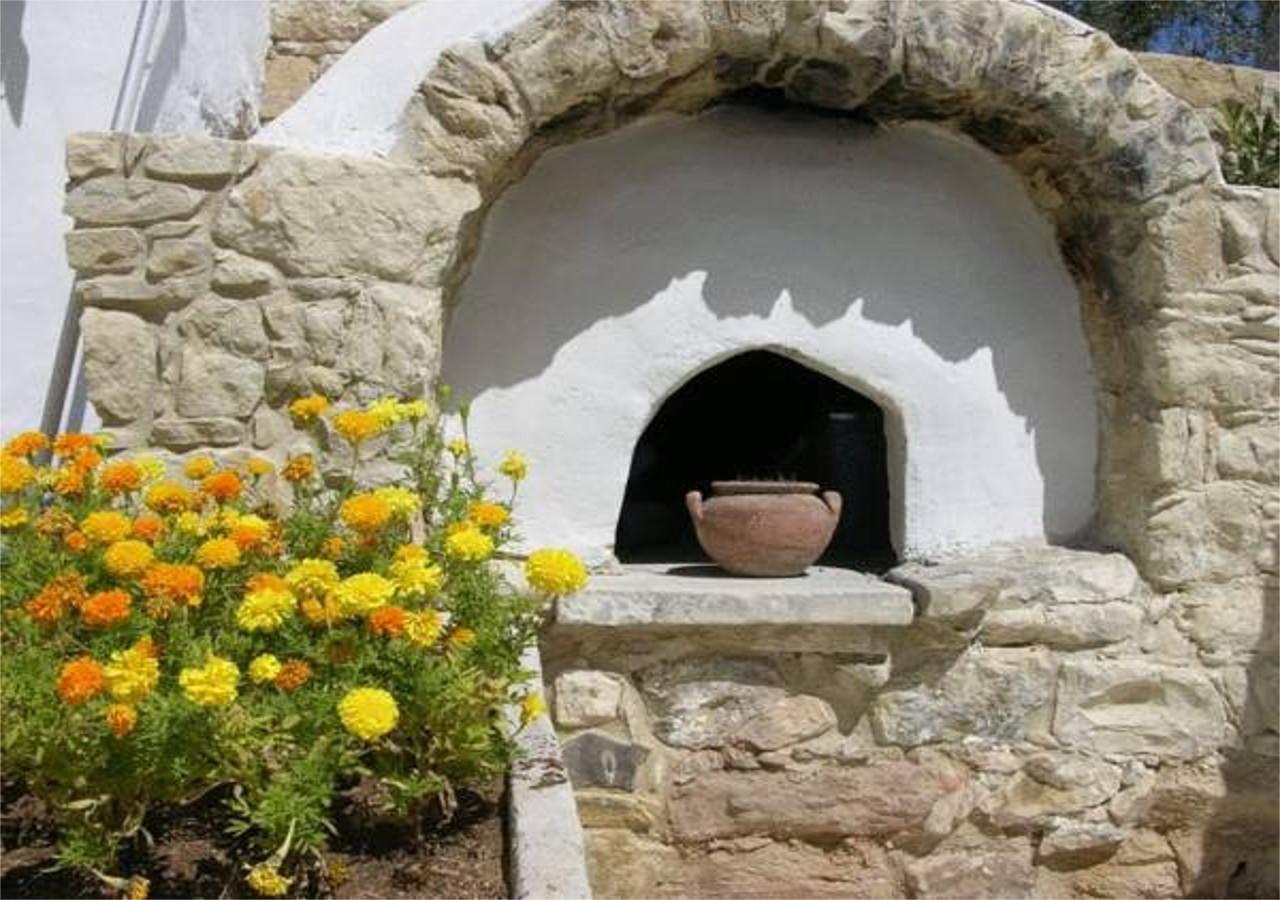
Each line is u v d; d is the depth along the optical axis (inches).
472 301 151.2
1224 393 153.3
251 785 86.5
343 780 105.3
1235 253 152.8
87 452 106.4
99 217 126.8
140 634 90.8
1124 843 156.7
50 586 88.7
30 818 98.1
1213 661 156.6
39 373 159.5
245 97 187.3
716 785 146.8
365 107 140.0
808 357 156.2
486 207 146.6
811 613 142.6
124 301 127.3
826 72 143.2
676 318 154.0
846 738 150.0
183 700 83.4
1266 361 154.5
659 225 154.2
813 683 149.0
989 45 141.6
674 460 219.3
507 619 105.6
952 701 150.9
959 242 160.9
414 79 137.3
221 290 128.1
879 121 157.6
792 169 156.9
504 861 96.2
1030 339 163.3
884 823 149.4
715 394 220.7
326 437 128.3
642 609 141.0
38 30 161.0
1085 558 155.3
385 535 108.9
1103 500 164.4
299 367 128.7
